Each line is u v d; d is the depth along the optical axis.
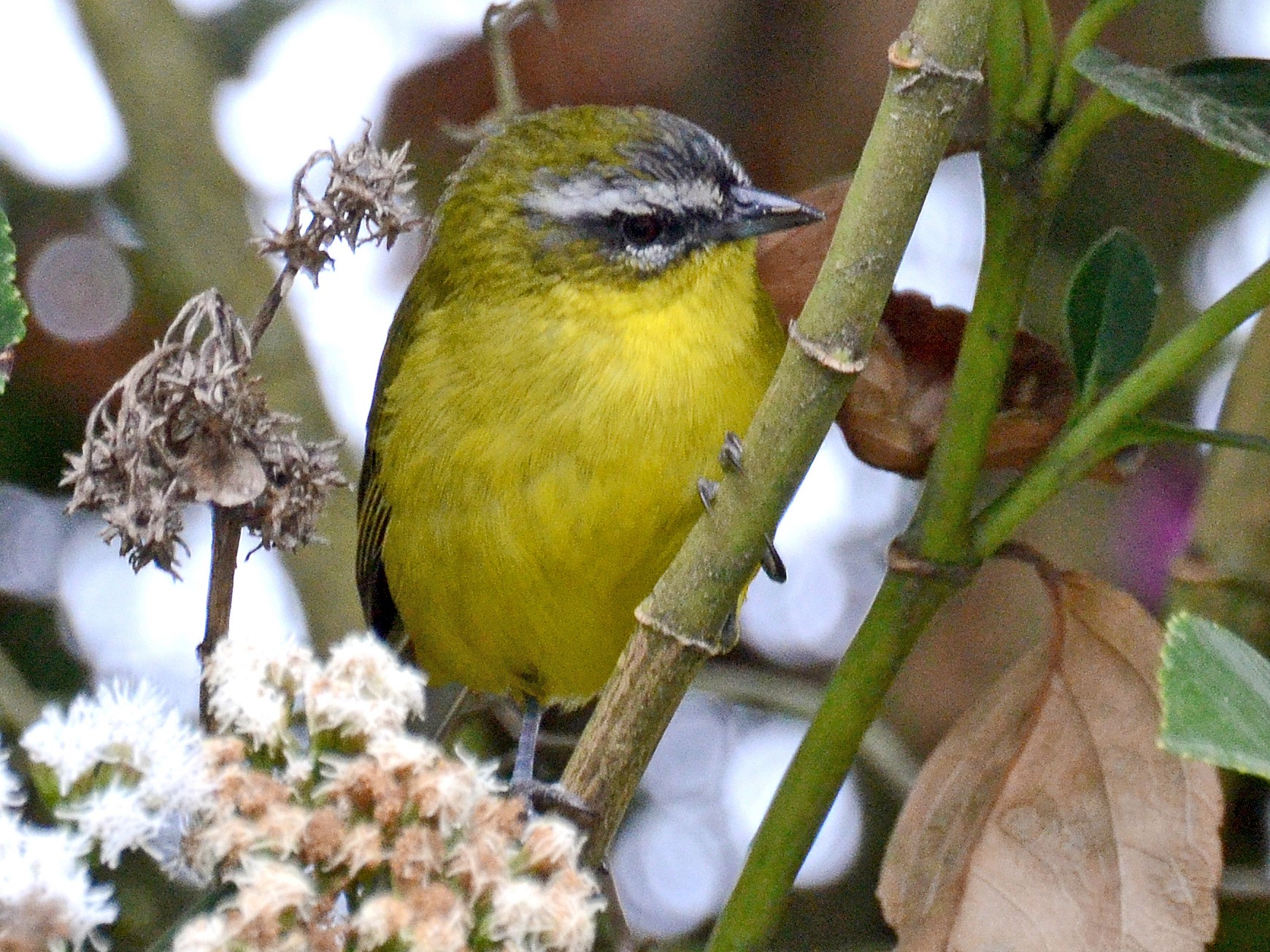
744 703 9.99
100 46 10.95
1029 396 6.80
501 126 9.48
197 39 11.37
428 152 10.81
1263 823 9.31
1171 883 6.04
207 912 4.88
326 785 4.69
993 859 6.18
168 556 5.62
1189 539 7.46
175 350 5.80
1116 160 10.77
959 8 5.14
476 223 9.24
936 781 6.36
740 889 6.24
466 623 9.34
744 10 10.19
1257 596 7.17
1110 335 6.29
